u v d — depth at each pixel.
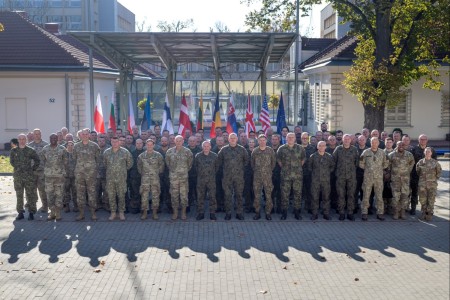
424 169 14.04
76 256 11.07
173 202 13.95
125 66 25.66
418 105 32.62
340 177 14.00
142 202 13.95
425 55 25.27
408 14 24.05
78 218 13.86
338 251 11.50
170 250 11.48
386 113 32.62
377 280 9.87
